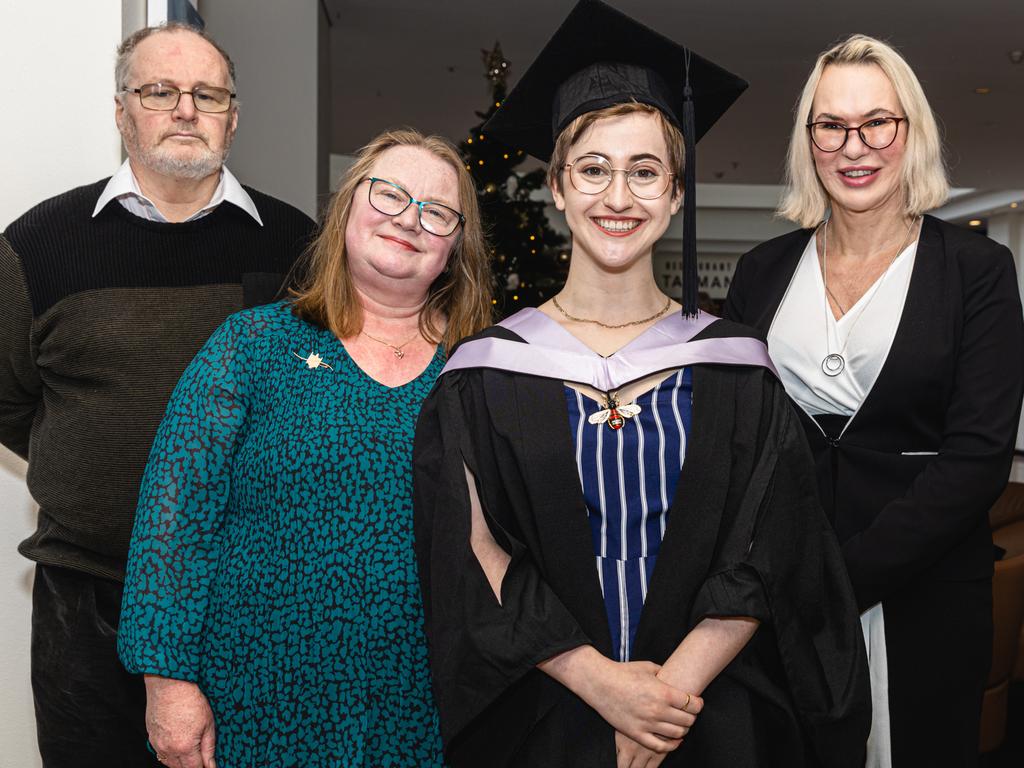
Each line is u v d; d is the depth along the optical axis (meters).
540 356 1.54
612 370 1.52
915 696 1.81
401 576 1.58
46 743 1.92
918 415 1.84
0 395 1.99
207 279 2.01
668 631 1.44
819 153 1.90
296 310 1.73
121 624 1.58
